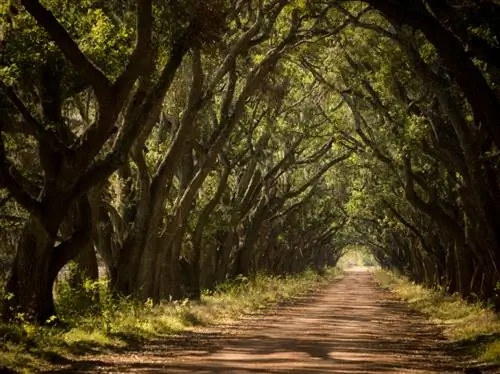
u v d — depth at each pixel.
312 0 46.25
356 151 72.94
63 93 35.88
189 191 50.94
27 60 33.03
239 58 57.41
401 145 56.66
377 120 67.38
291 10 47.47
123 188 49.31
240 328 45.47
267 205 84.25
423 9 27.33
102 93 31.69
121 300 42.88
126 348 32.41
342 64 60.72
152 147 53.78
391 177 76.31
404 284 125.31
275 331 43.62
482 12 28.22
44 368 25.28
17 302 33.59
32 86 36.09
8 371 23.52
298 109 77.31
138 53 32.12
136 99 34.88
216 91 57.41
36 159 45.06
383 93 58.34
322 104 78.44
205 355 30.67
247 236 83.94
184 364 27.42
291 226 126.12
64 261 34.91
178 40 34.00
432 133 52.62
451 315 54.62
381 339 40.00
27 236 33.78
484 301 56.47
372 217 117.12
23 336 28.67
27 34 32.75
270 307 68.56
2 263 48.59
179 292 57.66
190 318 47.12
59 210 33.09
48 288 34.34
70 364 26.53
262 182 76.38
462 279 65.81
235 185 77.38
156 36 35.66
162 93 34.59
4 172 31.78
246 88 52.31
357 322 52.28
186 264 64.69
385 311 66.81
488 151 41.81
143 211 47.28
